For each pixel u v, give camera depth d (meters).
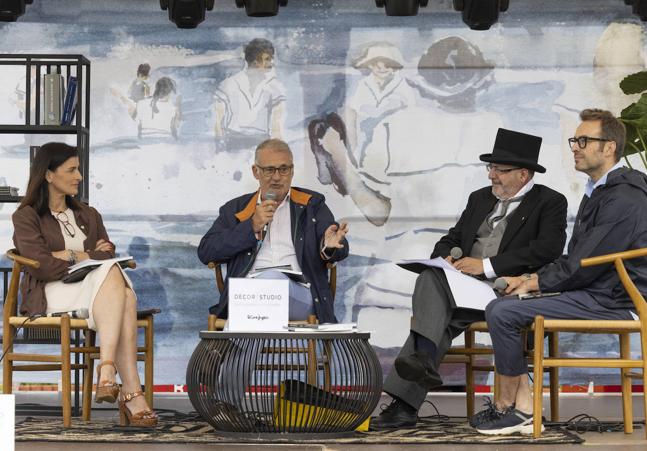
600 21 9.12
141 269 9.09
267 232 7.17
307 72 9.15
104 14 9.13
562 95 9.12
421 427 6.19
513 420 5.70
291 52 9.15
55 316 6.34
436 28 9.12
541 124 9.13
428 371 6.00
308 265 7.06
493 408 5.82
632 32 9.11
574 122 9.12
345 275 9.09
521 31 9.13
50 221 6.85
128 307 6.27
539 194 6.86
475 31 9.14
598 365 5.69
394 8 8.73
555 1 9.12
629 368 6.03
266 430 5.46
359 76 9.14
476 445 5.21
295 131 9.13
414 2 8.72
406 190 9.12
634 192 5.92
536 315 5.77
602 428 6.23
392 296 9.09
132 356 6.24
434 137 9.14
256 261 7.09
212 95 9.15
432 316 6.15
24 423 6.49
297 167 9.13
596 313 5.82
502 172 6.82
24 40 9.12
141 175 9.13
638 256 5.68
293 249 7.14
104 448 5.02
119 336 6.21
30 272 6.56
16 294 6.56
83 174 8.38
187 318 9.09
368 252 9.11
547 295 5.85
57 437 5.46
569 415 7.47
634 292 5.71
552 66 9.13
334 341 5.60
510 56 9.13
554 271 5.95
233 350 5.46
